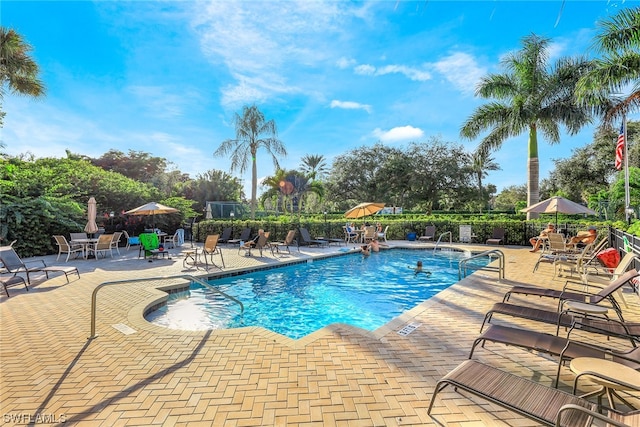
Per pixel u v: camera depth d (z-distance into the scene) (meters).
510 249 14.66
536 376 3.43
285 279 9.76
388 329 4.74
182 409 2.86
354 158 37.06
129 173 37.22
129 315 5.52
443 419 2.70
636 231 8.95
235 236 18.19
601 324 3.84
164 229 20.47
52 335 4.62
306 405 2.91
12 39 13.02
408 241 18.06
